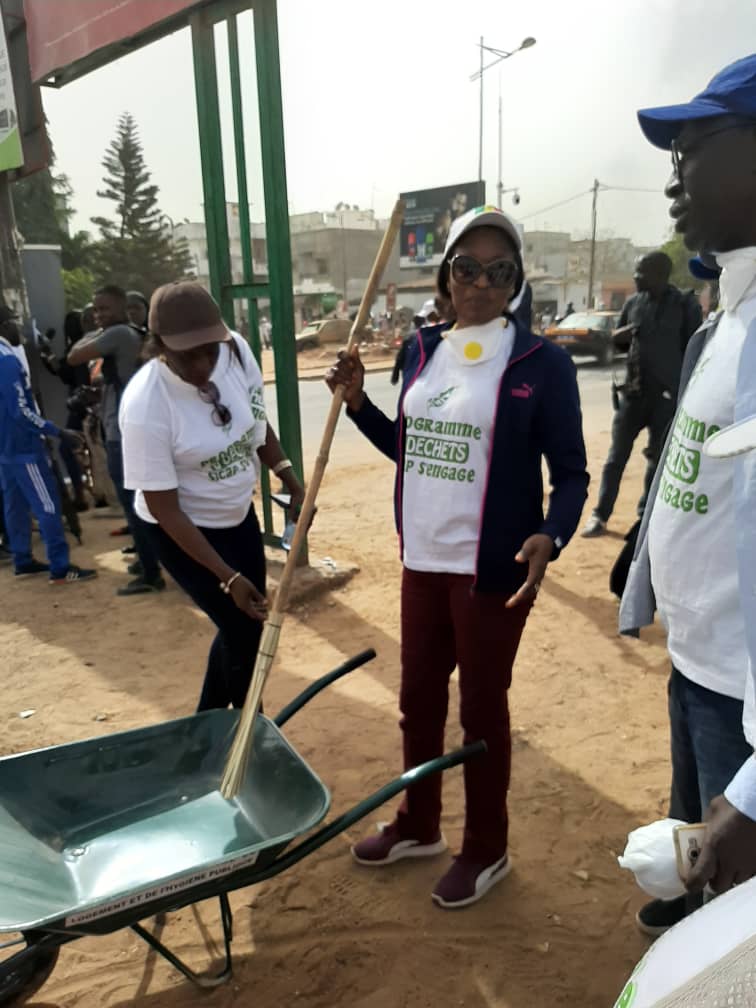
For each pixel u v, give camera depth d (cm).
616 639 459
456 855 283
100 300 533
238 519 293
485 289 220
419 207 4106
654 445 589
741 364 129
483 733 248
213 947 250
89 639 491
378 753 354
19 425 563
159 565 564
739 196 144
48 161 681
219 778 244
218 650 306
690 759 198
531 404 221
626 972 236
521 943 247
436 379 237
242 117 501
